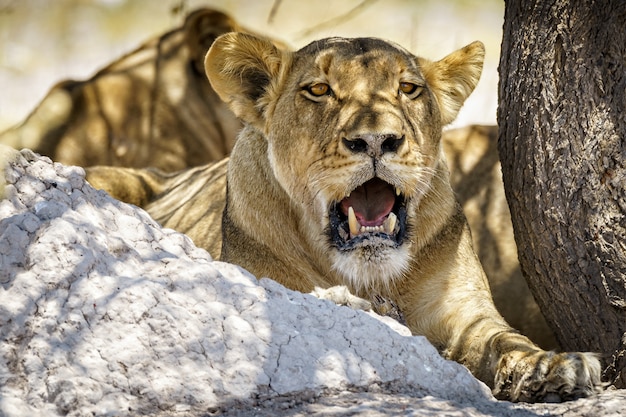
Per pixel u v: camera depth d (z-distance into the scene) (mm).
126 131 16062
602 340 8227
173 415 6246
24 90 23391
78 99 16016
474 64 9312
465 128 11836
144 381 6328
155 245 7363
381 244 8344
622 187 7949
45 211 6898
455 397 7027
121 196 12438
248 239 9180
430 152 8836
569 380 7398
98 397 6176
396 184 8211
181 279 6918
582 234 8141
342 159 8219
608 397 7082
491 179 11375
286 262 9047
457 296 9078
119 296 6578
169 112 16234
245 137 9453
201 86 16484
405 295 9016
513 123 8734
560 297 8484
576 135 8172
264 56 9055
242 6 28297
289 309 7020
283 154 8820
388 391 6895
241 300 6957
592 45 8141
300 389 6594
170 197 12234
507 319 10977
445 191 9195
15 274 6594
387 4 27891
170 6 27078
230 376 6516
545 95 8375
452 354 8867
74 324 6406
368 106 8312
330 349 6867
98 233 6945
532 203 8516
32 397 6105
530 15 8617
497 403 6934
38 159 7402
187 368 6473
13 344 6301
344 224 8602
